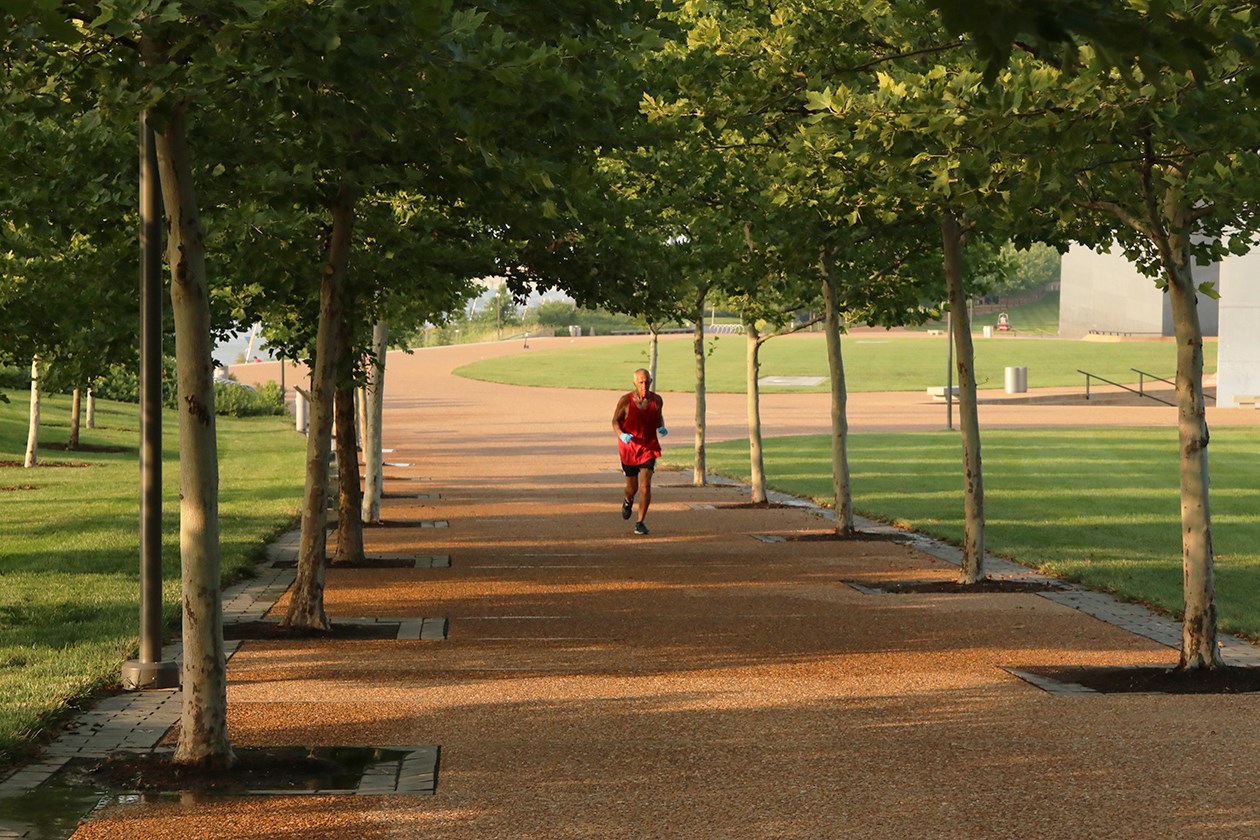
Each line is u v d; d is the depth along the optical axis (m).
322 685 12.68
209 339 9.96
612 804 8.77
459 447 56.50
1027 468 41.03
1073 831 8.18
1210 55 4.37
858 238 21.88
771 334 33.28
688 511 31.73
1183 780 9.30
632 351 131.38
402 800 8.88
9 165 13.27
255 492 34.94
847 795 8.96
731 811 8.61
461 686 12.62
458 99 8.48
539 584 19.75
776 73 16.55
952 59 16.17
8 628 15.47
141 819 8.48
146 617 12.78
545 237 18.19
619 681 12.88
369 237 19.55
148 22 7.96
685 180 21.62
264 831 8.25
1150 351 108.62
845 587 19.47
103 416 69.31
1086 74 10.59
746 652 14.47
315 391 16.05
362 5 7.46
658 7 11.18
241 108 9.70
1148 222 13.43
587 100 10.09
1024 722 11.12
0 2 3.96
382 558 22.62
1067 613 17.09
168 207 9.79
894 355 115.75
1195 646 13.20
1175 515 29.00
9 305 19.72
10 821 8.42
